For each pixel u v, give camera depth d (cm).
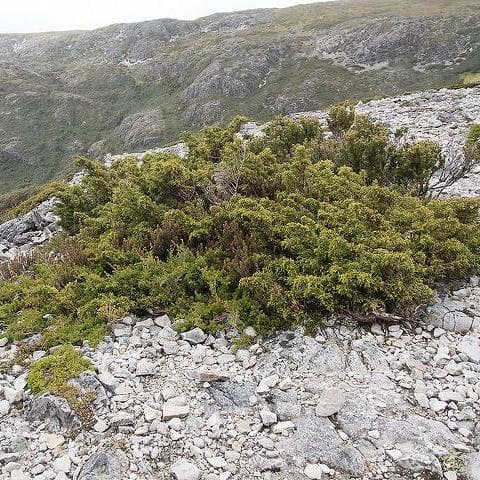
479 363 666
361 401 616
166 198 1165
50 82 17838
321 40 15225
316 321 752
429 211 888
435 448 544
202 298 845
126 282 888
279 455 560
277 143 1456
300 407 620
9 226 1681
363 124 1302
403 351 699
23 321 878
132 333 798
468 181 1380
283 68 13975
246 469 546
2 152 13212
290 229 856
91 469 547
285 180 1059
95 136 13975
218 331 782
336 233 823
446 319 743
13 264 1223
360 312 758
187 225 989
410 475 521
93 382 666
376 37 13838
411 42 13512
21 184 12081
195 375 698
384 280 751
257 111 11938
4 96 15912
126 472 547
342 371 672
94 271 986
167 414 620
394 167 1192
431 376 654
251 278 779
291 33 16550
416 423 579
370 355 694
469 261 823
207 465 554
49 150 13550
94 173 1484
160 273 888
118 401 650
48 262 1120
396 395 627
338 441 565
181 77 15662
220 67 14375
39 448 589
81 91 16712
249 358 718
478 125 1599
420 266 780
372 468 531
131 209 1097
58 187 1480
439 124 1977
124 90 16350
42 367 705
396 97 2789
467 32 13062
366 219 880
